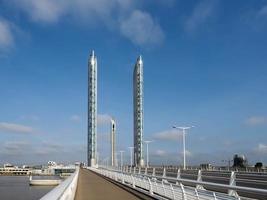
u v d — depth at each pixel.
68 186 17.30
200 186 21.64
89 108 157.00
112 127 166.50
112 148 164.25
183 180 24.72
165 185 27.61
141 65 151.38
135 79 153.62
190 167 94.62
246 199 15.65
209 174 63.31
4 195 91.75
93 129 155.75
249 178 50.34
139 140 147.12
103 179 62.72
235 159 103.94
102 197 30.22
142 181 37.03
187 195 22.38
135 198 29.47
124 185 46.25
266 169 69.75
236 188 16.20
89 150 154.75
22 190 106.75
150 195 31.22
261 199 21.70
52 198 8.79
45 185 124.12
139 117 148.88
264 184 38.09
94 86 157.12
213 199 18.33
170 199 26.20
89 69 158.75
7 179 179.00
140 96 150.25
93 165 142.00
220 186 17.88
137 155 146.12
